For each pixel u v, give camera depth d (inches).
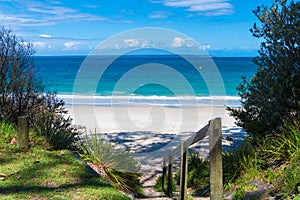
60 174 230.5
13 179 216.7
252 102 298.0
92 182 221.9
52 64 2659.9
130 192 260.8
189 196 252.2
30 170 233.0
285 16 286.5
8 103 332.5
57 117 330.0
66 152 280.4
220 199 168.4
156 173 343.0
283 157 240.5
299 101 266.4
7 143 285.3
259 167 243.6
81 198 192.1
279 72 281.3
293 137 240.4
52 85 1515.7
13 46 331.6
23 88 334.6
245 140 290.8
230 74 1942.7
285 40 277.4
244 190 220.7
